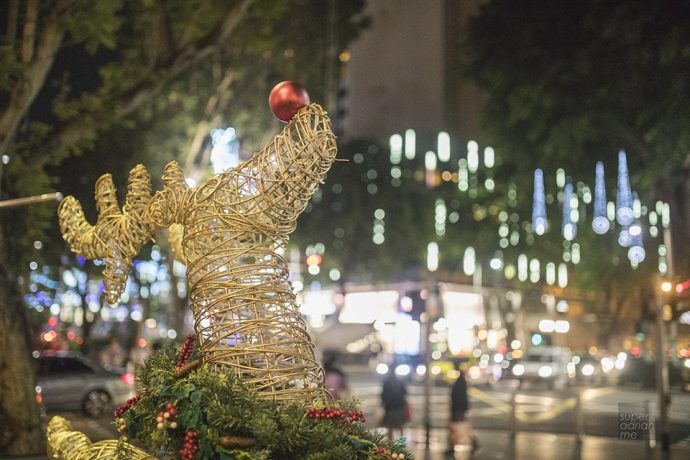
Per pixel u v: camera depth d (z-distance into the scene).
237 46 25.42
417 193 49.16
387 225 47.78
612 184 21.98
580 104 19.25
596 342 48.09
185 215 3.89
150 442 3.71
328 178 48.03
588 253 34.19
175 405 3.60
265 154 3.73
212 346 3.73
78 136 13.94
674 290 16.39
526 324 55.69
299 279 46.59
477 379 39.53
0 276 12.05
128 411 3.89
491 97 21.34
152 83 14.45
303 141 3.65
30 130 14.12
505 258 42.97
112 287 4.49
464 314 52.97
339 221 47.00
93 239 4.53
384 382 16.91
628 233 29.27
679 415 20.97
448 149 59.19
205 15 14.70
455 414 16.34
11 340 11.95
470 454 15.86
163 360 3.90
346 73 75.31
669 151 18.86
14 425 11.77
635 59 18.22
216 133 28.08
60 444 4.85
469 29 20.98
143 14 16.80
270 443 3.46
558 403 28.52
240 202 3.74
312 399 3.76
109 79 14.34
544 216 39.53
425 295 19.33
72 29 13.39
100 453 4.27
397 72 72.00
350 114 74.88
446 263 53.12
